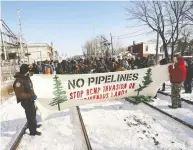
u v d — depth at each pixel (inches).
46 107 251.6
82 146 191.0
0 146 201.6
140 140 197.5
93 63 682.2
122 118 261.4
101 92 286.5
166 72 322.7
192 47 1443.2
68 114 288.7
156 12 690.2
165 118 253.6
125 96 310.5
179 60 281.3
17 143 197.9
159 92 403.2
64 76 255.4
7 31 674.2
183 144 186.7
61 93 256.5
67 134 219.8
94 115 277.4
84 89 272.4
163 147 182.5
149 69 311.0
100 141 197.8
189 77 377.4
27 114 215.0
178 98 291.0
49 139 210.2
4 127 254.2
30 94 211.2
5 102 398.9
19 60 842.2
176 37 660.1
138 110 293.3
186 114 264.2
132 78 305.3
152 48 2190.0
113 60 567.2
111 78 288.8
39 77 242.4
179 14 631.8
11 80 525.0
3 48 671.8
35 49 2292.1
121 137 204.8
